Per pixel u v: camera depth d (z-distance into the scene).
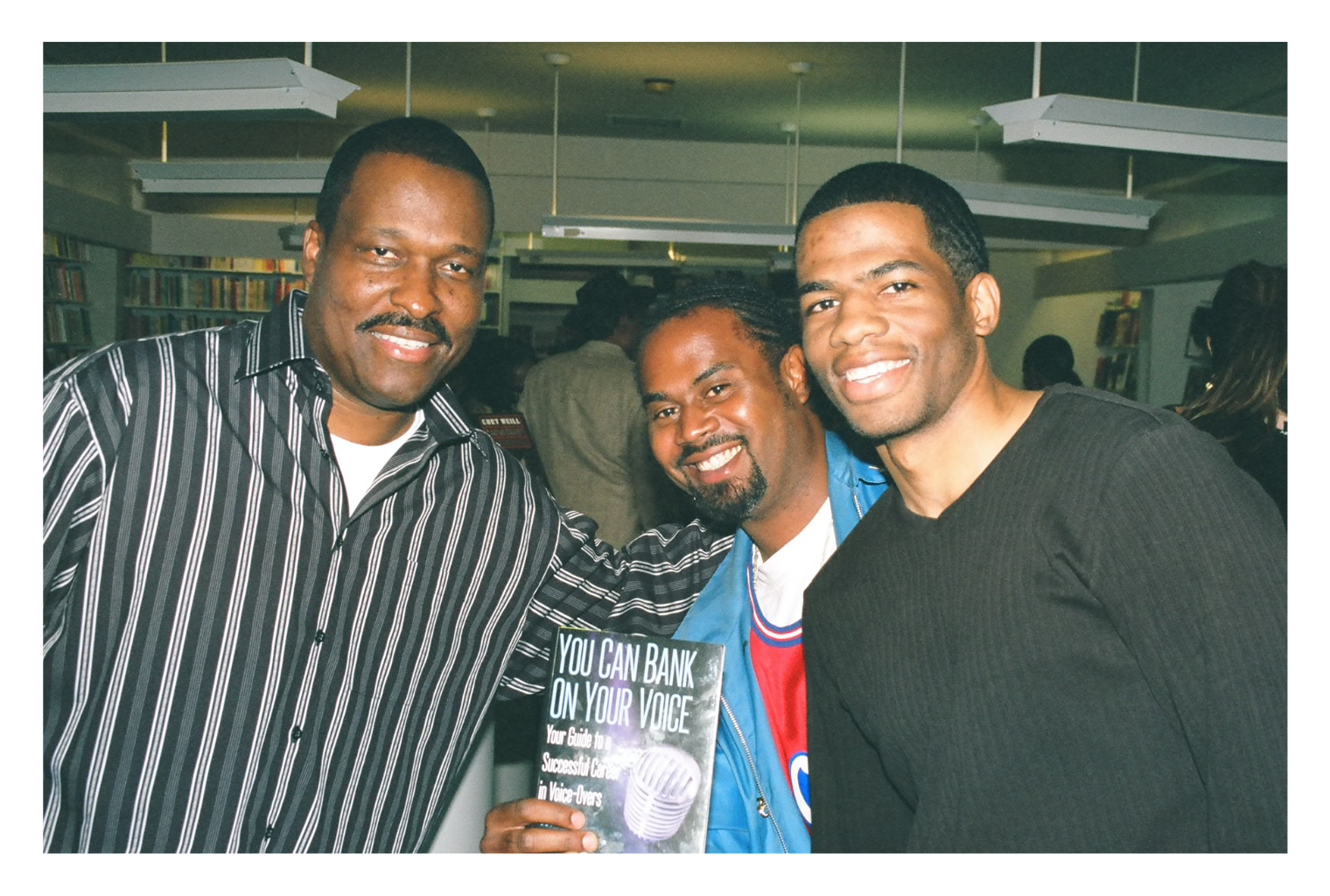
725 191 9.00
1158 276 8.30
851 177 1.17
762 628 1.44
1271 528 1.02
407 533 1.39
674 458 1.40
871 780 1.28
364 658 1.36
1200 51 5.58
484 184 1.34
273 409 1.33
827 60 6.16
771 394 1.37
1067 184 9.00
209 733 1.28
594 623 1.55
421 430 1.42
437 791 1.46
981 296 1.19
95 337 8.67
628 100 7.43
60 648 1.26
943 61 6.07
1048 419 1.14
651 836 1.30
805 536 1.43
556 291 9.55
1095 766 1.06
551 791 1.33
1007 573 1.10
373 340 1.28
